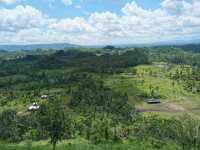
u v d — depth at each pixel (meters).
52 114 104.38
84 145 153.75
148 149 157.62
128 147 158.62
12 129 190.88
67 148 144.75
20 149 138.75
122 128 190.00
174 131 177.75
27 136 176.88
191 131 172.50
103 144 162.50
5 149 138.88
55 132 103.25
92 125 192.25
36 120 190.75
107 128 186.12
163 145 164.88
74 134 168.12
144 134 179.50
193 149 157.88
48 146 146.25
